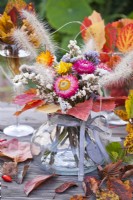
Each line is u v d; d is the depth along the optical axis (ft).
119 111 3.94
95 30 4.45
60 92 3.58
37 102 3.72
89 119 3.76
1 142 4.22
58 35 9.01
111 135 4.28
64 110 3.62
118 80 3.78
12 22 4.26
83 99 3.69
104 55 4.38
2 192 3.62
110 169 3.62
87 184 3.61
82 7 8.38
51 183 3.73
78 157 3.76
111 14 9.78
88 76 3.59
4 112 4.94
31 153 3.93
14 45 4.29
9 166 3.83
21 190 3.65
